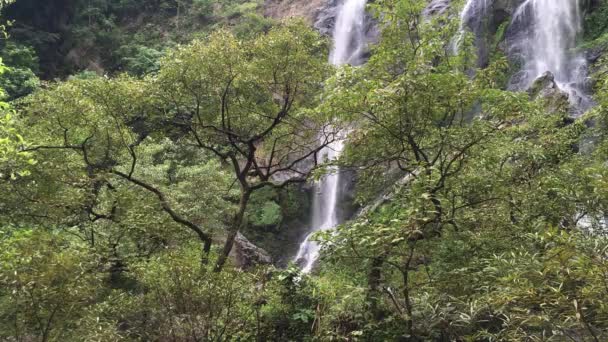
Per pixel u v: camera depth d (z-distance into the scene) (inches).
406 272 197.9
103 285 253.0
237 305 223.0
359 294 213.5
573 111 547.8
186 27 1154.0
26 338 181.2
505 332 155.2
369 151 249.4
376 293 215.5
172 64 306.2
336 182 705.0
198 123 336.8
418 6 249.9
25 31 979.3
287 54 323.6
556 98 539.8
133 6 1188.5
